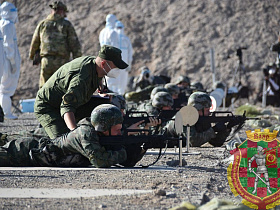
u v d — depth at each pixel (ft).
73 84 51.26
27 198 35.06
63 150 48.32
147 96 126.21
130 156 48.14
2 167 48.49
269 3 274.36
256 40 263.49
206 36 269.44
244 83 244.22
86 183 40.09
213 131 65.46
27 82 269.03
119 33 145.18
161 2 286.66
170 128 62.69
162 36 273.54
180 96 99.25
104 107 46.57
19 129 93.45
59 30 90.99
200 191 37.47
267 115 129.18
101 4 290.56
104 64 51.98
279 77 177.17
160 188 38.24
